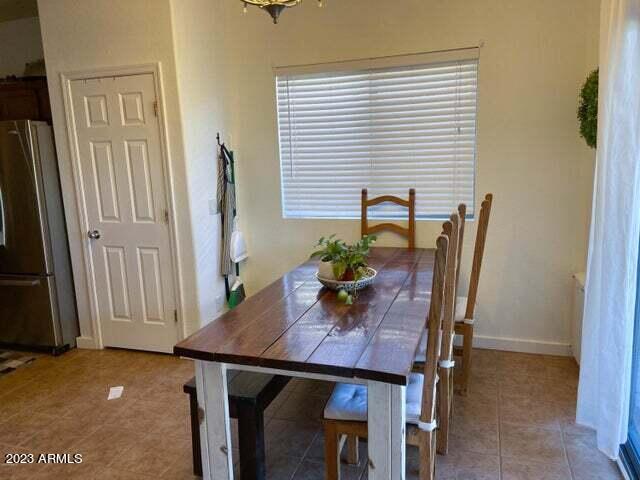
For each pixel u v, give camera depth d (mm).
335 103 3391
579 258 3014
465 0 2973
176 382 2908
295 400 2656
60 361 3264
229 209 3463
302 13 3305
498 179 3086
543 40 2869
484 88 3016
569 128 2904
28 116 3422
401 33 3129
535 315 3154
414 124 3246
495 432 2275
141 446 2260
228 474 1671
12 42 4031
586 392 2113
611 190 1811
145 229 3203
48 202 3273
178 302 3236
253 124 3566
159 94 2980
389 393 1407
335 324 1796
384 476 1469
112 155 3158
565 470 1996
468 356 2570
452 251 1731
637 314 2068
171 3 2857
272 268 3727
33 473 2076
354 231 3469
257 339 1656
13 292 3371
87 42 3059
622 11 1702
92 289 3393
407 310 1937
